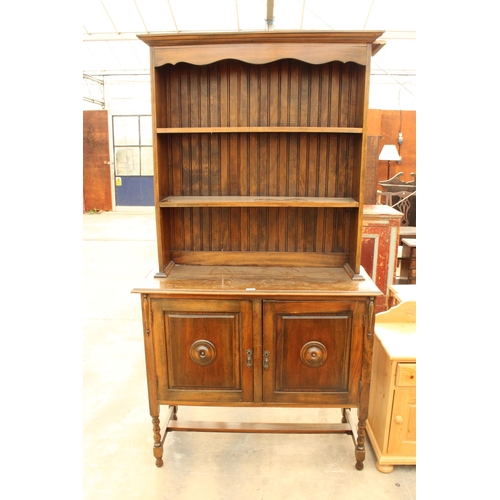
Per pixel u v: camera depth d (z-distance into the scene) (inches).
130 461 81.5
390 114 297.6
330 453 83.7
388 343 78.4
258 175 85.8
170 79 82.2
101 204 363.3
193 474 78.3
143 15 241.4
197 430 82.4
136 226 303.1
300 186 85.7
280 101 82.6
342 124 82.9
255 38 70.8
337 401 76.9
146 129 348.8
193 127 81.8
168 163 85.3
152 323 75.1
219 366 76.4
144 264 211.6
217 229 88.2
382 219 134.9
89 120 344.8
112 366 115.0
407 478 77.1
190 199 81.0
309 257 87.4
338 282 77.1
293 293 71.9
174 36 70.6
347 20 237.8
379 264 137.6
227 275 81.9
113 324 141.5
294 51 71.9
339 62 80.5
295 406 77.4
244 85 82.2
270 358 75.5
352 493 73.7
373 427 83.8
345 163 84.3
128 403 99.2
